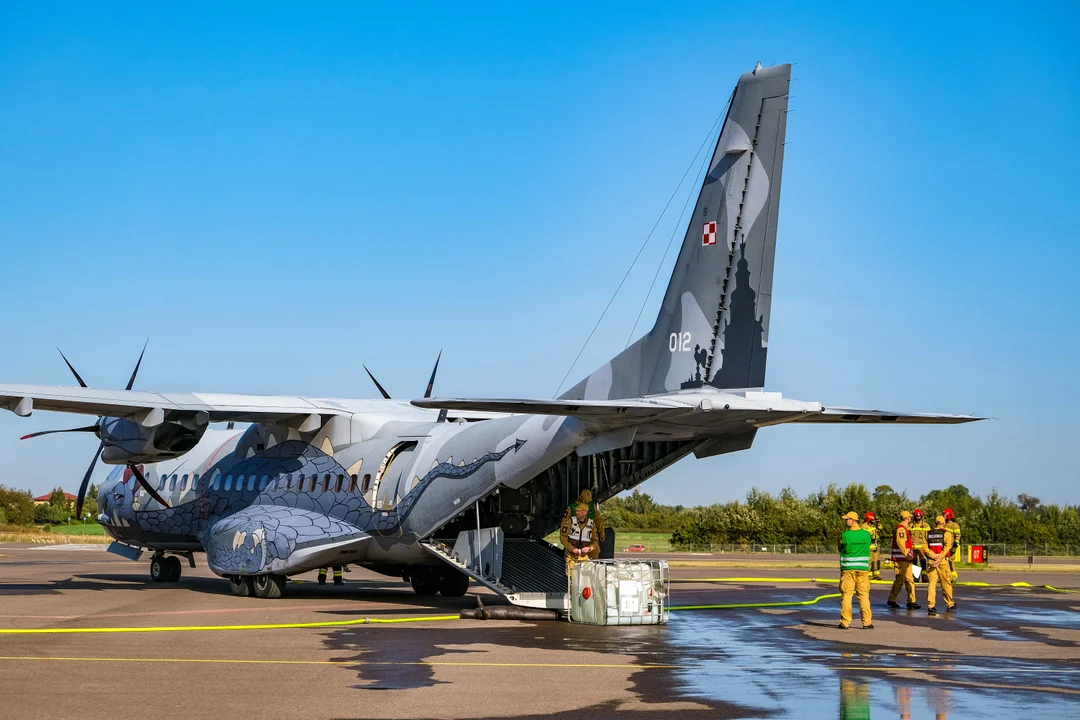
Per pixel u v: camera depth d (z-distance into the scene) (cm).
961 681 1137
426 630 1608
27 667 1191
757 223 1680
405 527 2044
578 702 1009
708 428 1697
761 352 1653
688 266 1744
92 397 1962
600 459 1989
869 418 1720
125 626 1630
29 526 8550
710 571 3722
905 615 1970
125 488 2650
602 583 1689
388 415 2225
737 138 1711
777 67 1686
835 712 962
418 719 927
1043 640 1539
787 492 6388
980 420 1720
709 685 1105
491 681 1125
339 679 1133
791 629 1670
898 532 2120
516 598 1812
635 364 1800
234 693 1043
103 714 932
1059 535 6334
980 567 4244
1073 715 946
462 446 1977
